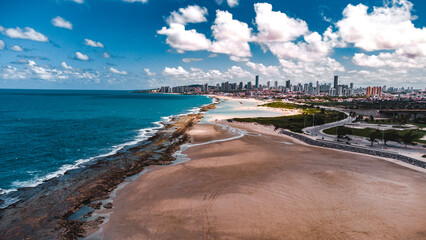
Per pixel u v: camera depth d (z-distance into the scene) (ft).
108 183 116.26
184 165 142.61
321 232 77.66
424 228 80.38
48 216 87.15
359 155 168.25
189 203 95.25
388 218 86.02
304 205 94.27
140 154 167.22
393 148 180.75
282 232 77.51
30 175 128.36
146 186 112.37
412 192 106.83
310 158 158.92
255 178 121.39
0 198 100.83
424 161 143.64
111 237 75.66
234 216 86.17
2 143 197.06
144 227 80.28
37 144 196.65
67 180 120.26
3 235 76.33
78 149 183.42
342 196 102.12
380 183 116.57
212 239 74.13
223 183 114.83
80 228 80.18
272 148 186.09
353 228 79.92
